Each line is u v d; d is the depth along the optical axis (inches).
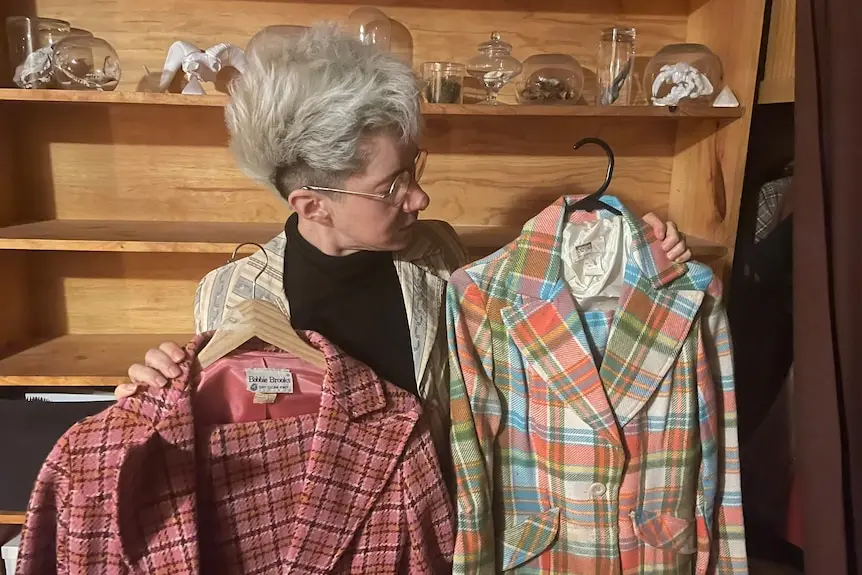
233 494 34.6
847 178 41.2
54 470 31.2
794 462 53.2
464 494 37.0
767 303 53.9
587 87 63.9
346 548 35.4
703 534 40.4
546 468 39.3
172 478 32.1
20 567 31.4
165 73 54.3
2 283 59.1
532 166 65.0
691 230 63.1
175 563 31.9
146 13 59.2
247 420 35.7
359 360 39.8
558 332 38.7
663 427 39.4
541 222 40.1
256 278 40.9
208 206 63.6
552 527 38.9
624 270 40.2
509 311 39.3
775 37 54.2
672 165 66.4
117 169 62.0
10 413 53.2
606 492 38.4
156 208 63.1
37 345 61.9
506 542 39.5
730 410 41.1
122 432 31.5
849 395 42.6
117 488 30.1
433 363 40.7
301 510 34.7
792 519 54.0
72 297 64.9
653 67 57.6
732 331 57.2
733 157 55.7
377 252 40.4
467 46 62.2
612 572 38.3
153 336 65.5
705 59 55.6
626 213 38.8
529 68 56.9
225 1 59.6
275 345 35.1
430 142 63.5
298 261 40.5
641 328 39.0
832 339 41.9
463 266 43.9
